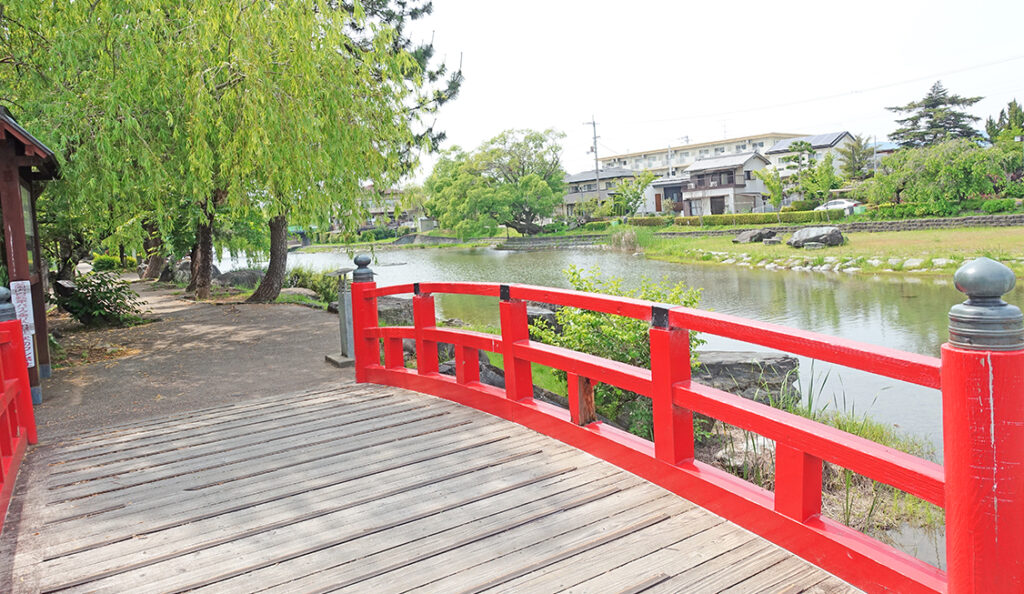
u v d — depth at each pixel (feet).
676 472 10.37
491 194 170.19
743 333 8.75
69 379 23.81
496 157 176.14
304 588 8.46
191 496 11.72
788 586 7.84
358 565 8.96
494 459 12.49
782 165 202.18
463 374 16.19
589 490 10.82
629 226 158.20
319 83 26.45
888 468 7.14
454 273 95.40
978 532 5.99
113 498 11.84
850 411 24.48
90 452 14.71
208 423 16.70
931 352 36.37
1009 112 179.73
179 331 34.99
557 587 8.14
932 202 107.45
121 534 10.31
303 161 26.25
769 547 8.73
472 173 181.98
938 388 6.52
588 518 9.87
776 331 8.25
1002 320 5.81
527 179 171.63
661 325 10.30
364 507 10.80
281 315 39.68
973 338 5.92
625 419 19.92
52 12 26.22
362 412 16.52
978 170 102.94
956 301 50.90
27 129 23.31
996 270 5.81
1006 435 5.83
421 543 9.46
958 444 6.07
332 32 26.43
